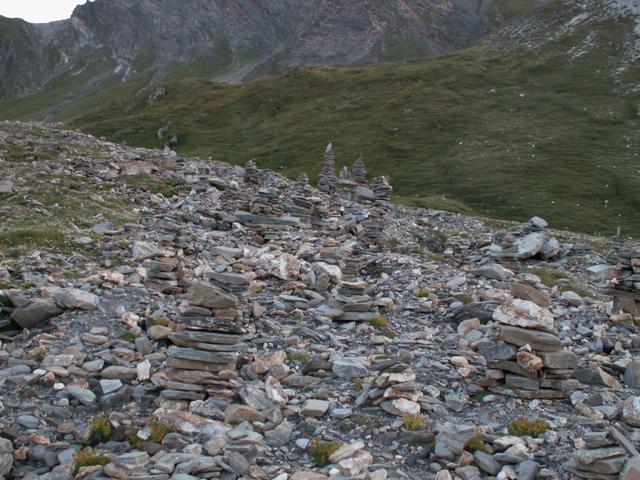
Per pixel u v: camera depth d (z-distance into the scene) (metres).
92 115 155.62
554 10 164.00
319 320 18.39
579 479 10.52
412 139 102.88
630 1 151.75
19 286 19.05
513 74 131.75
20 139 49.03
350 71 155.25
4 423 11.72
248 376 13.96
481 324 18.50
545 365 13.52
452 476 10.69
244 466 10.46
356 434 11.89
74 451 11.03
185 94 156.88
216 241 28.55
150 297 18.97
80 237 26.31
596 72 125.12
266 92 145.12
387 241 33.72
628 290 21.86
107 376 13.64
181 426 11.62
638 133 95.62
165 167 47.31
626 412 12.41
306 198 35.41
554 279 28.27
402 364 13.23
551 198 72.56
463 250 35.44
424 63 151.88
